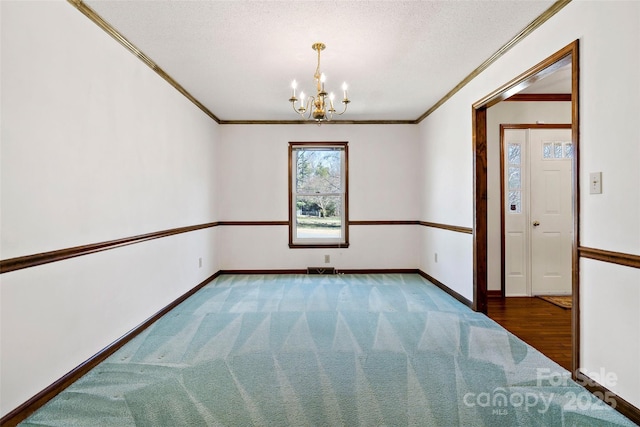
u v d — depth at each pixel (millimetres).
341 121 5309
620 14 1777
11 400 1680
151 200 3096
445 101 4176
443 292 4172
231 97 4145
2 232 1646
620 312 1795
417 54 2996
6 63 1674
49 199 1924
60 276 1996
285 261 5316
